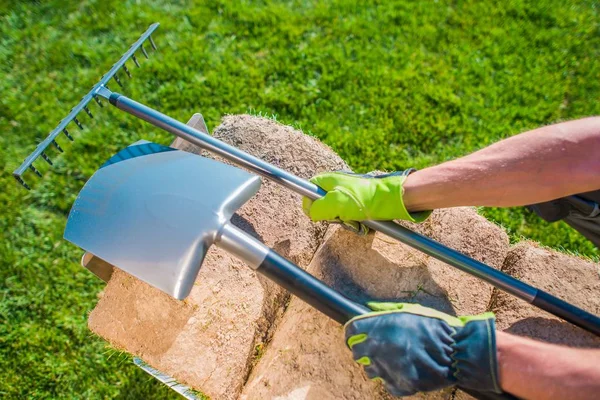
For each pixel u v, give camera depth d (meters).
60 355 2.10
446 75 2.76
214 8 2.99
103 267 1.44
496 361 1.05
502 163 1.12
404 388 1.13
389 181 1.27
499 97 2.71
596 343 1.30
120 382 2.07
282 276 1.16
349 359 1.31
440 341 1.12
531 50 2.87
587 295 1.41
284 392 1.28
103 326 1.41
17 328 2.14
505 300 1.40
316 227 1.56
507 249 1.53
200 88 2.71
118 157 1.39
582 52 2.88
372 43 2.87
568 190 1.09
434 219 1.52
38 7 2.99
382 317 1.14
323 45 2.87
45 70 2.80
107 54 2.84
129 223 1.22
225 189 1.23
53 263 2.29
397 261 1.44
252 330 1.40
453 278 1.42
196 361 1.35
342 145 2.54
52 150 2.54
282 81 2.75
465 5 3.01
